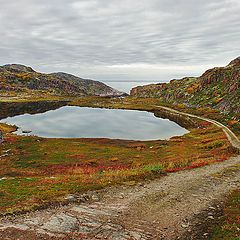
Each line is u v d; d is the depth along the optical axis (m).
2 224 20.06
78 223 20.86
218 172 38.59
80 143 90.12
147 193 28.19
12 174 53.12
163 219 22.17
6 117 168.62
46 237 18.55
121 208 24.11
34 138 96.44
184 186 31.06
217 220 21.86
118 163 62.69
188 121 149.88
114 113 191.75
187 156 62.75
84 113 191.12
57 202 24.42
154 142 95.25
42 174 52.25
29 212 22.27
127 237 19.12
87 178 33.44
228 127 114.75
